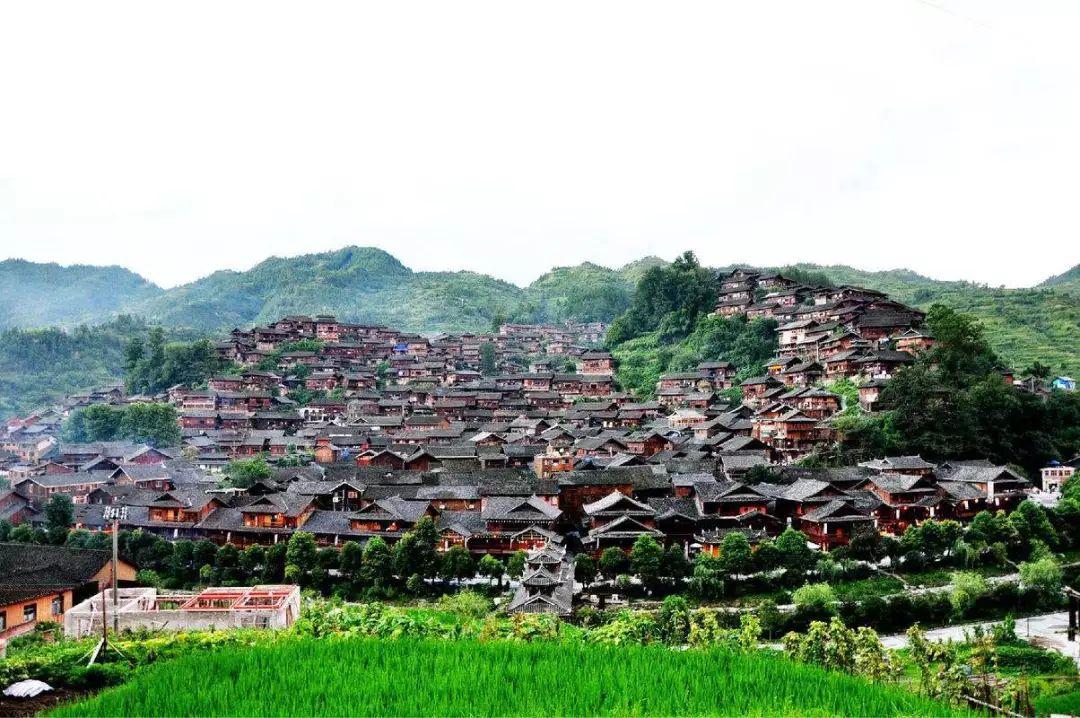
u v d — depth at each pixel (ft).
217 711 69.77
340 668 81.56
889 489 302.04
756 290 643.86
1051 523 279.08
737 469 343.46
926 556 262.67
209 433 505.25
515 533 275.39
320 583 258.78
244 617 161.27
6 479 437.58
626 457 364.99
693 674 82.48
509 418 540.52
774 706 75.36
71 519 324.60
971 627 219.00
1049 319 619.67
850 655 127.13
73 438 546.26
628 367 631.15
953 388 375.45
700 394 494.18
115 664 91.76
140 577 267.39
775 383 471.21
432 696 74.38
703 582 240.53
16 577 188.96
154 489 374.43
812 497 290.56
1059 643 204.13
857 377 439.63
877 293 561.43
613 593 246.68
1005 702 119.14
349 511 317.01
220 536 304.30
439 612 220.64
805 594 223.92
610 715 70.85
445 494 310.86
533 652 90.33
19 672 87.10
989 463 331.16
